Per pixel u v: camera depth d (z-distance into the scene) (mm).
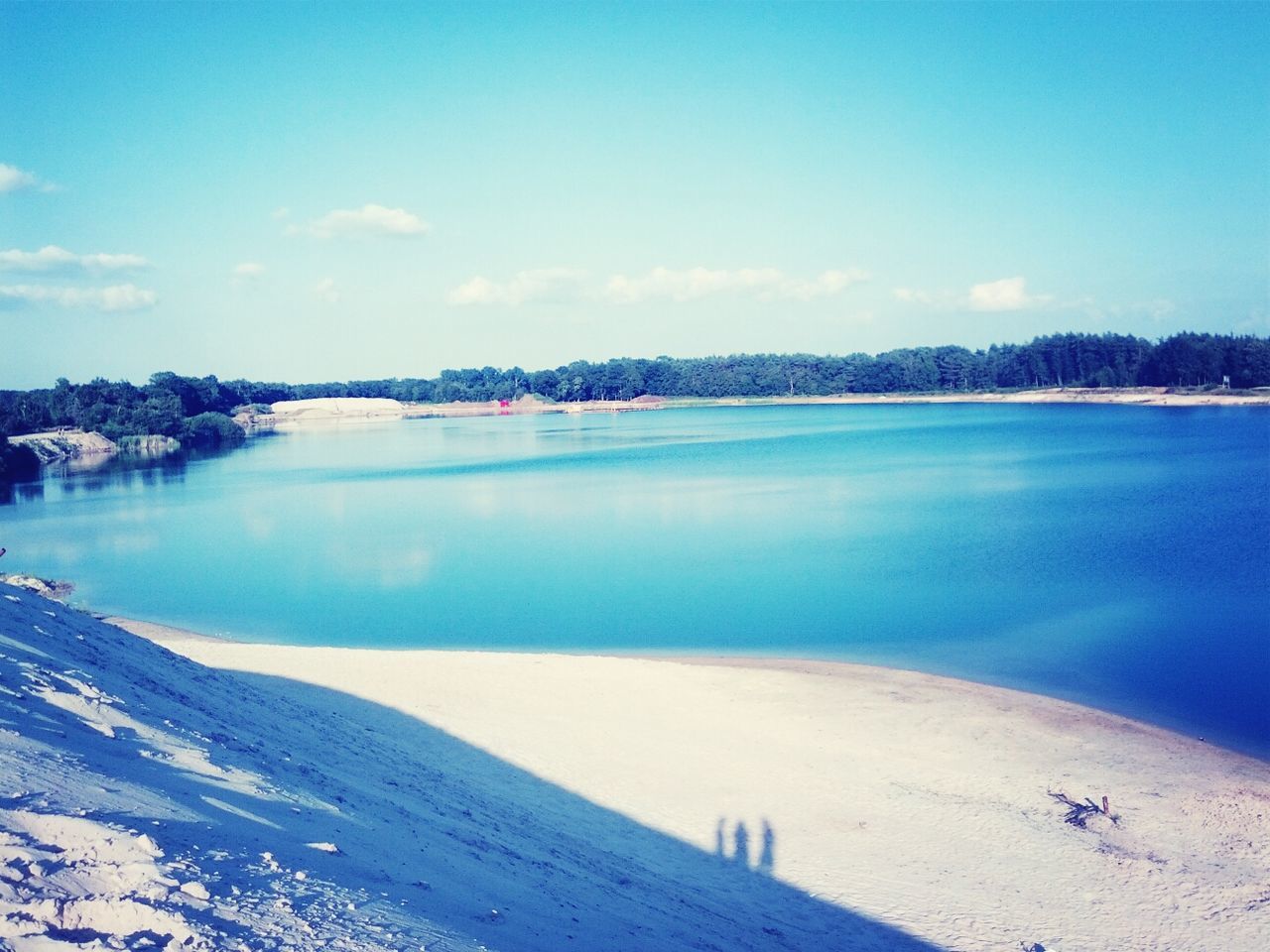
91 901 5469
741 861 15852
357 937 6574
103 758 8688
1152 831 17625
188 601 44094
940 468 86625
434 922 7832
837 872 15609
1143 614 35562
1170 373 173500
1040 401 195000
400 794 13586
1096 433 117062
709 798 18609
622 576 47188
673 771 20000
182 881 6262
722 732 22750
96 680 12109
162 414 161625
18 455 126062
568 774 19266
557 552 54406
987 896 14914
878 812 18219
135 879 6035
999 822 17875
